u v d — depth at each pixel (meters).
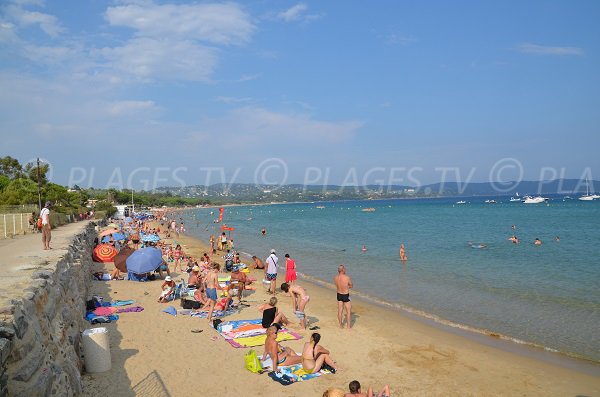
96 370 8.91
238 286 16.38
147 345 10.88
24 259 12.12
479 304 16.31
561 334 12.74
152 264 19.73
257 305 15.91
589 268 23.88
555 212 83.25
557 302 16.42
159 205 182.88
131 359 9.87
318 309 15.68
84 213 55.31
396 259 28.47
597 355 11.09
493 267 24.72
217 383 8.85
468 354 11.10
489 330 13.14
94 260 23.77
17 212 33.88
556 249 32.22
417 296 17.73
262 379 9.11
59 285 9.16
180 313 13.94
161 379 8.86
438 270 23.97
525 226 53.84
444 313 15.09
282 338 11.79
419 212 100.56
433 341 12.09
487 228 52.28
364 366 10.20
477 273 22.89
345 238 44.50
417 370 10.04
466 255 29.81
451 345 11.77
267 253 33.75
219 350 10.67
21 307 5.79
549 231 46.56
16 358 5.01
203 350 10.63
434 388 9.11
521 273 22.70
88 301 14.01
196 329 12.25
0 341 4.64
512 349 11.52
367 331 12.95
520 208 105.00
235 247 37.88
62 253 13.92
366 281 21.03
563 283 19.91
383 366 10.23
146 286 18.75
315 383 9.09
